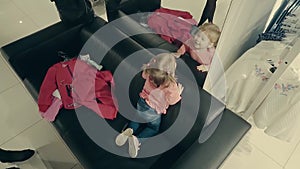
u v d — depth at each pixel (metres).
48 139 2.47
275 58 1.91
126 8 2.40
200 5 1.72
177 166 1.64
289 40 1.83
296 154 2.34
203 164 1.64
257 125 2.23
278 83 1.91
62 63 2.29
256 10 1.68
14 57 2.30
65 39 2.50
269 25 2.12
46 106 2.11
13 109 2.71
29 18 3.60
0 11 3.71
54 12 3.60
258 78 1.94
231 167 2.28
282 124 2.04
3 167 2.23
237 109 2.23
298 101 1.86
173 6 2.00
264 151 2.36
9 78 2.98
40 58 2.43
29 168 2.26
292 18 1.82
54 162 2.30
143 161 1.86
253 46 2.22
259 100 2.01
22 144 2.44
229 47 1.80
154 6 2.21
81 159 1.89
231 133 1.78
